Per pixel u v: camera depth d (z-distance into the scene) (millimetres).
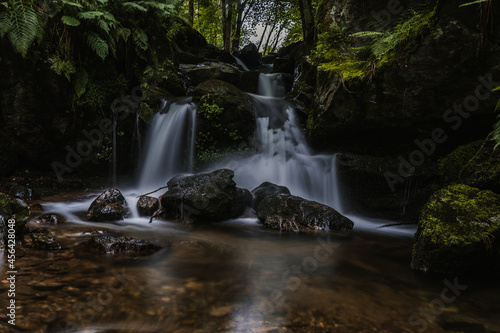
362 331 1900
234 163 7043
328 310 2164
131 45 7758
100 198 4859
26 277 2404
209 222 4926
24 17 5152
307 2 9172
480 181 3633
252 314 2066
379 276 2867
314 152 6766
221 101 7035
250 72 9656
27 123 6543
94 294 2215
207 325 1903
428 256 2977
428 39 4934
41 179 6762
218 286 2510
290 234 4398
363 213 5859
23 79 6273
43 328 1749
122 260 2977
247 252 3498
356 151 6117
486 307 2277
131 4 7066
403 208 5547
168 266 2914
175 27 9352
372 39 6086
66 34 6320
